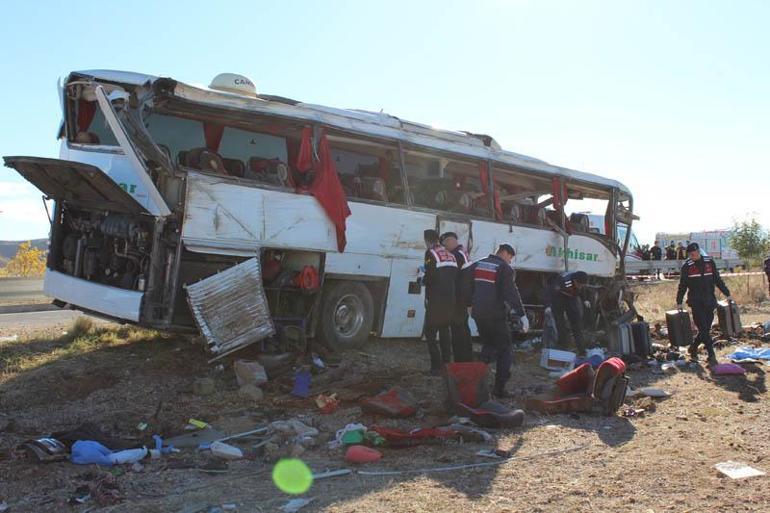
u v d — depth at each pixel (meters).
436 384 8.42
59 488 4.72
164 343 9.41
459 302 9.01
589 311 14.36
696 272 11.04
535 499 4.73
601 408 7.43
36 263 32.66
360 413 7.04
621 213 15.64
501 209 12.51
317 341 9.59
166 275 7.72
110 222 8.35
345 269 9.56
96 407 6.77
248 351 8.61
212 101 8.02
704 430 6.81
